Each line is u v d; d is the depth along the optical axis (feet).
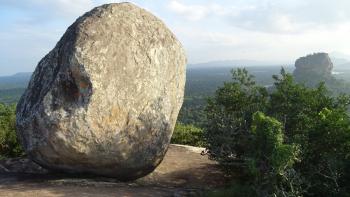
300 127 35.76
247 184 32.24
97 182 33.65
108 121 31.24
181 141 58.65
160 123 34.09
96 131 30.81
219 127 36.14
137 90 32.81
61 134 30.12
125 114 32.07
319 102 38.09
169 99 35.19
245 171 33.32
